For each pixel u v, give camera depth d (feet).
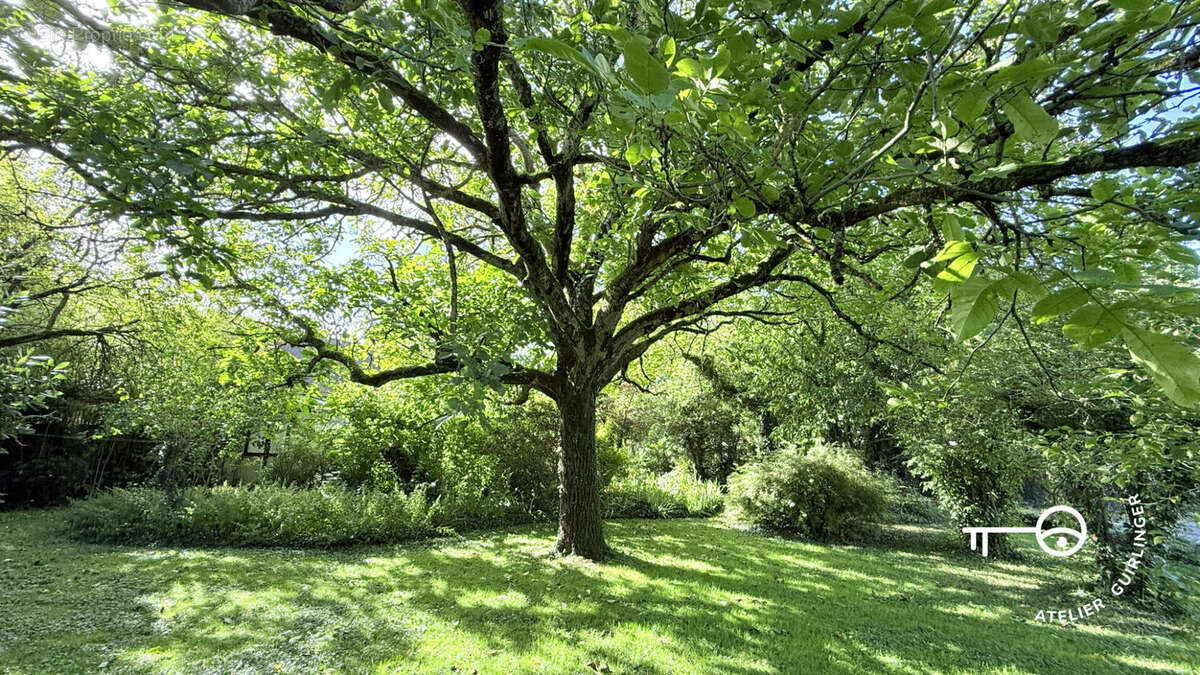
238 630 15.24
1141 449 12.87
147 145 8.54
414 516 29.04
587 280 23.70
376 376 22.04
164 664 13.10
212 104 12.59
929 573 26.21
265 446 39.91
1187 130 6.77
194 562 22.58
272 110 12.93
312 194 15.01
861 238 12.72
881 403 33.40
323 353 22.24
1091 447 14.92
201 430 29.17
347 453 34.35
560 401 24.97
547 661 13.82
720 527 36.73
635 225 15.80
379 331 24.08
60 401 34.35
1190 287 2.18
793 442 42.11
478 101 9.75
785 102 7.02
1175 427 11.64
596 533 25.08
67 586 18.76
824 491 34.73
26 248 19.25
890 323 26.30
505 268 19.67
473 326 16.94
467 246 19.08
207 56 12.60
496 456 35.70
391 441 34.99
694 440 53.83
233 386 25.93
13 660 13.00
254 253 22.63
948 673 14.40
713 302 21.50
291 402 25.64
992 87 3.62
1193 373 2.03
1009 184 6.70
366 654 13.89
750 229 7.94
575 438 24.90
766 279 20.88
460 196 16.60
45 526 28.91
